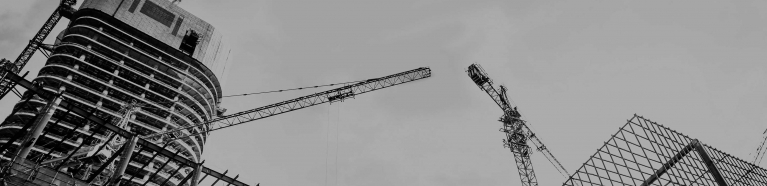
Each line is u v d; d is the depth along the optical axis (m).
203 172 49.00
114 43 135.00
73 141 100.56
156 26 146.62
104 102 118.06
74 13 137.38
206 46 155.38
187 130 130.25
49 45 128.00
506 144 116.44
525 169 110.88
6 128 100.00
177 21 153.50
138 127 117.25
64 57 123.25
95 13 137.12
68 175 40.84
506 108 123.31
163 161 112.62
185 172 117.94
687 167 42.44
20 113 102.62
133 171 106.44
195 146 130.50
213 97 155.50
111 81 123.19
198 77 150.50
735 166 45.72
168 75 137.25
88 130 103.38
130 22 140.25
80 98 112.06
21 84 41.31
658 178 41.19
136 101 123.69
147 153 109.50
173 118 130.25
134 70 129.50
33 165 37.31
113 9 139.75
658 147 43.81
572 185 41.94
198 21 160.88
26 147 37.44
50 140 98.06
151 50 142.00
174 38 148.38
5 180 34.66
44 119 39.75
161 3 153.62
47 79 114.88
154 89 134.38
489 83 124.56
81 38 128.62
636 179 40.62
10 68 104.62
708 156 43.12
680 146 45.03
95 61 127.88
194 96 145.38
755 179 47.06
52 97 41.56
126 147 44.19
